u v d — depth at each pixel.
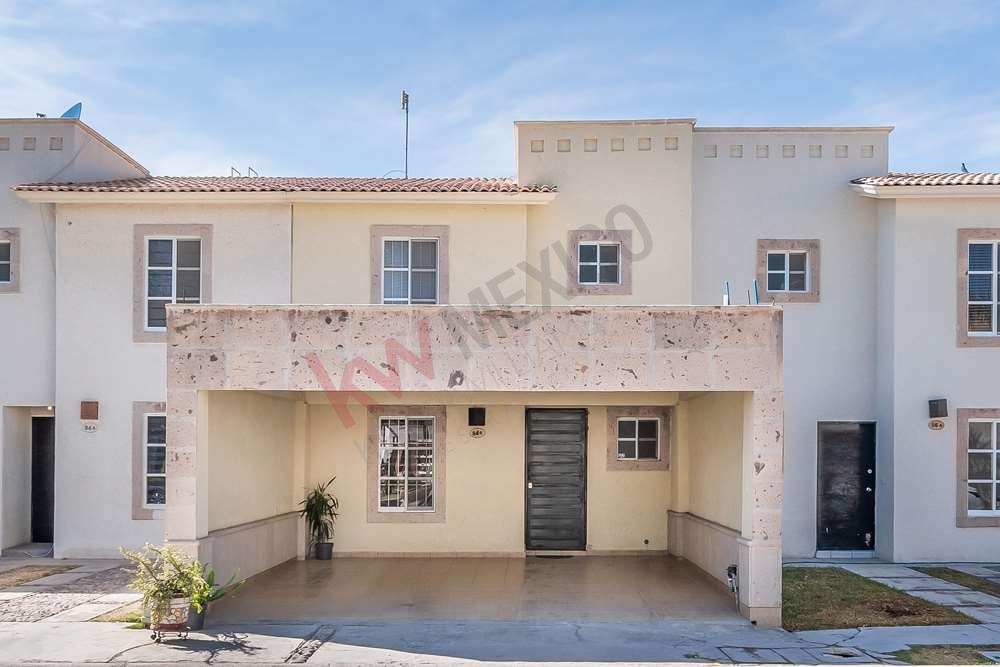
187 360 9.34
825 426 13.52
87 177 13.94
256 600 10.42
